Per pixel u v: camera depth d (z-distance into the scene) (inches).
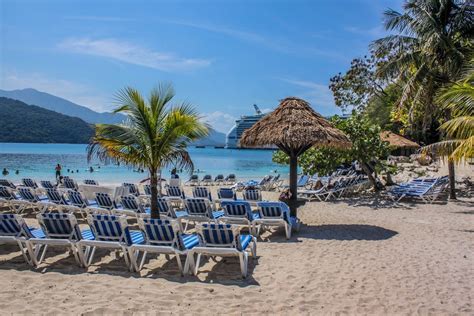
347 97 1201.4
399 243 294.2
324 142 335.9
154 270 223.3
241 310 170.1
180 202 485.7
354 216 416.8
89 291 187.3
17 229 229.5
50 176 968.3
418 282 208.5
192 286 197.5
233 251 210.4
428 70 577.6
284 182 868.0
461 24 586.9
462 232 335.9
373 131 557.3
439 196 577.9
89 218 227.5
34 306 168.6
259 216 317.4
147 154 289.3
